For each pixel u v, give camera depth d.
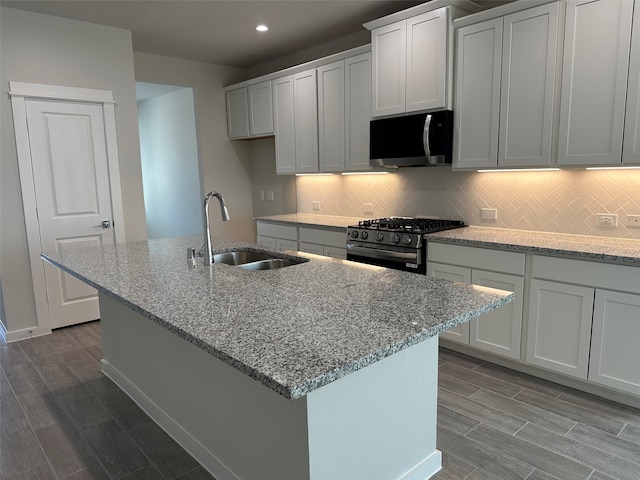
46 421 2.45
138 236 4.33
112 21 3.87
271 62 5.25
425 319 1.41
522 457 2.03
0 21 3.45
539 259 2.62
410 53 3.35
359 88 3.87
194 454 2.11
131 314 2.53
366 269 2.18
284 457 1.52
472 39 3.06
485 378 2.82
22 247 3.69
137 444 2.23
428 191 3.85
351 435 1.52
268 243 4.76
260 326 1.37
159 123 7.08
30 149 3.66
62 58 3.76
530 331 2.72
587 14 2.53
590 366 2.49
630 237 2.76
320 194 4.91
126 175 4.20
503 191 3.33
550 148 2.77
